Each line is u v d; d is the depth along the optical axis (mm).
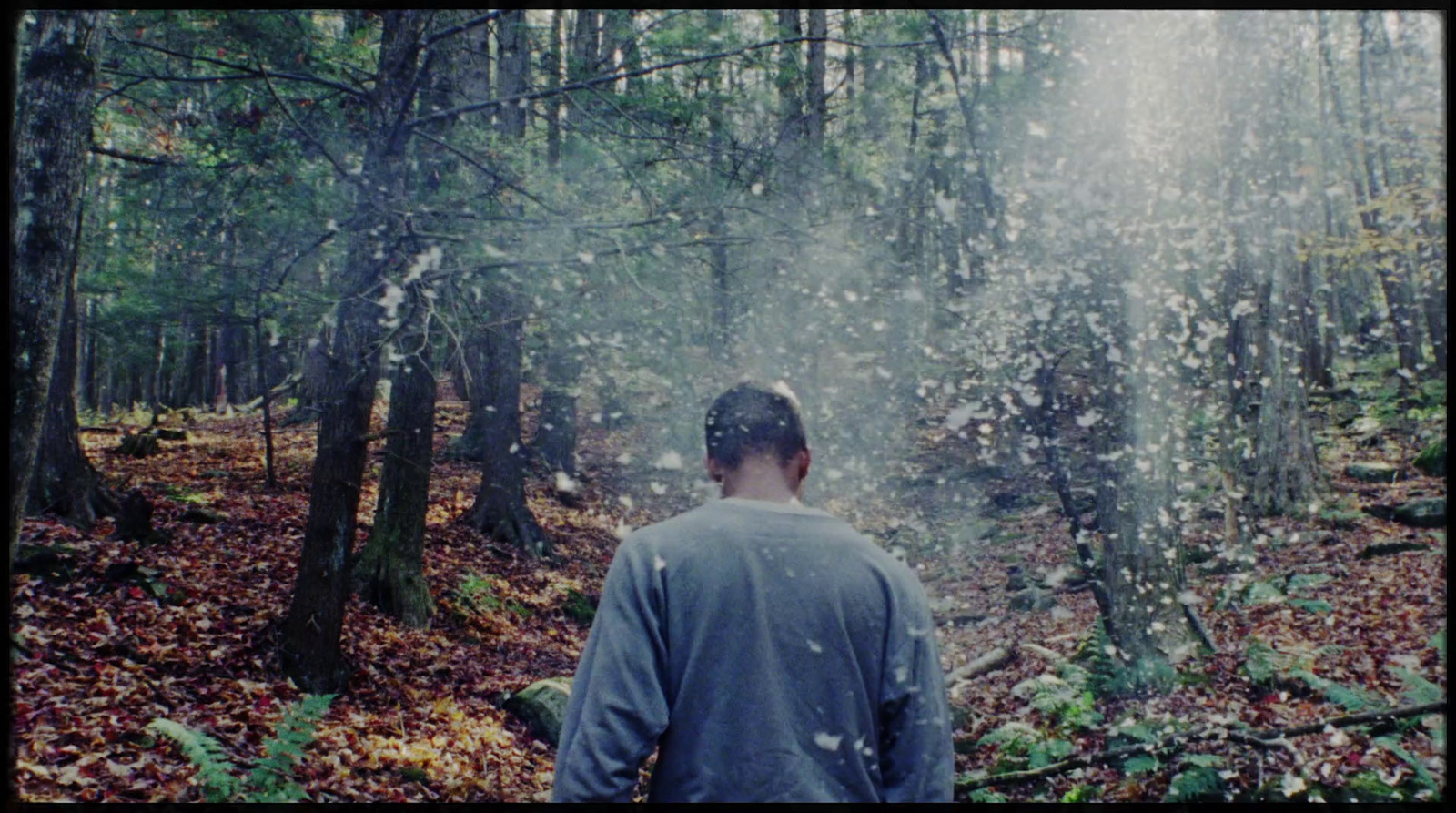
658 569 1188
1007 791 4188
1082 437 10883
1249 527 8000
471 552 8492
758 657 1143
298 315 4070
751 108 4910
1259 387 8977
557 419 10953
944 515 8734
